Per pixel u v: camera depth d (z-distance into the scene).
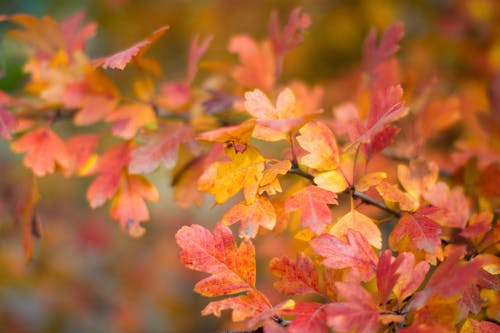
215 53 1.98
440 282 0.85
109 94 1.04
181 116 1.06
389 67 1.06
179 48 2.07
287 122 0.87
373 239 0.89
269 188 0.89
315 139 0.91
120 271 2.04
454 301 0.86
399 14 1.77
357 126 0.92
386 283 0.85
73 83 1.03
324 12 1.88
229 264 0.88
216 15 2.00
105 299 1.94
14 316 1.72
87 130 2.02
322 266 0.90
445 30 1.57
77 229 2.05
